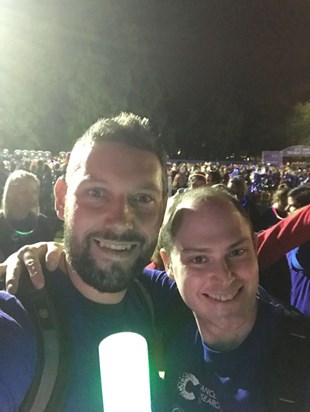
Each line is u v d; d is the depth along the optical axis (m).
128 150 0.55
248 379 0.56
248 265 0.58
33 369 0.49
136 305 0.61
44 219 1.55
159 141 0.58
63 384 0.49
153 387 0.59
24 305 0.51
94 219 0.53
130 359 0.43
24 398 0.48
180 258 0.59
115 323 0.57
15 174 1.53
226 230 0.57
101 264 0.54
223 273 0.56
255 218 2.23
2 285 0.57
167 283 0.69
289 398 0.53
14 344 0.47
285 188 2.18
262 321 0.59
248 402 0.55
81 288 0.56
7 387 0.46
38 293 0.53
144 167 0.55
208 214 0.58
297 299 1.02
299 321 0.57
